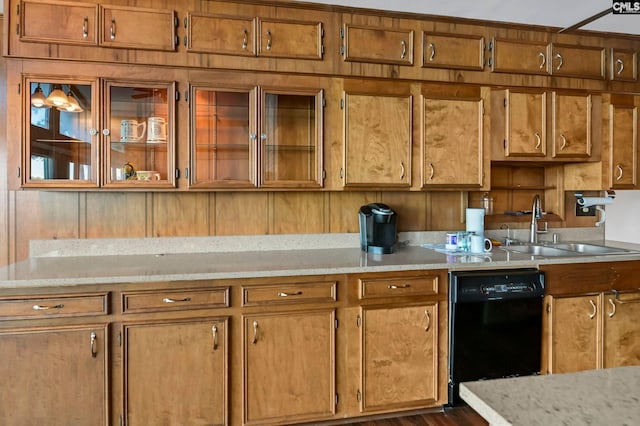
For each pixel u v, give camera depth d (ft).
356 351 6.73
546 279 7.47
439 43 8.05
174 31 7.00
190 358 6.14
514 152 8.41
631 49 9.01
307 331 6.54
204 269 6.38
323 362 6.61
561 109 8.62
